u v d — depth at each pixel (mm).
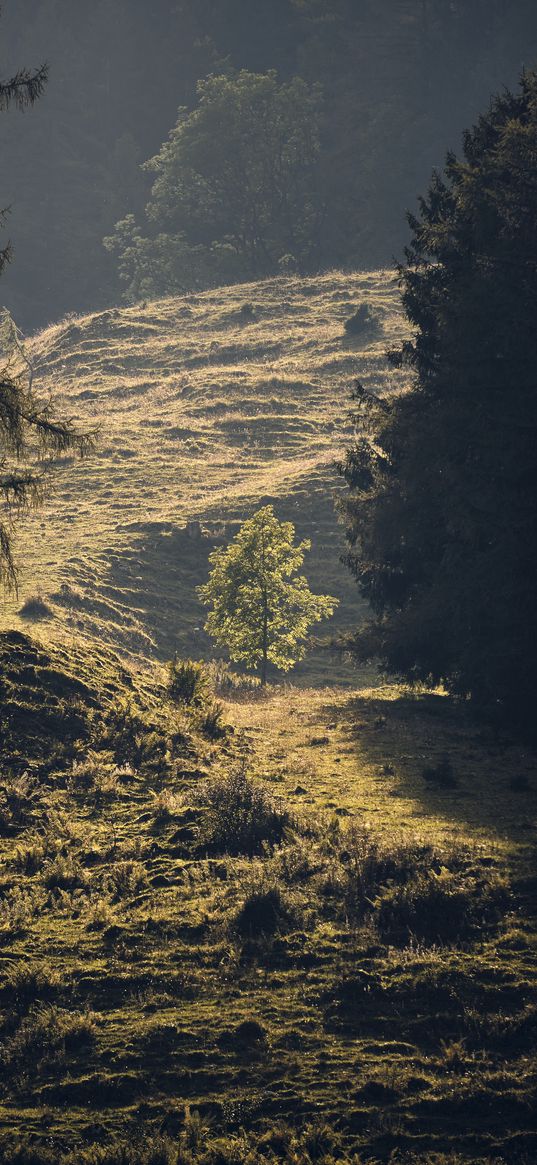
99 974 13070
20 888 15391
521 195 26844
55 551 50188
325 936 13922
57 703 21953
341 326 86938
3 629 24531
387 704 30625
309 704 31203
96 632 42312
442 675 30328
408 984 12656
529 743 24391
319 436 66812
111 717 22281
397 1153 10031
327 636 48188
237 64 186625
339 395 73062
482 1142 10188
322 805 18781
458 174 30672
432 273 32906
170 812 18141
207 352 84438
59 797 18672
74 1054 11594
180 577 50406
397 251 131250
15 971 12969
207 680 27266
